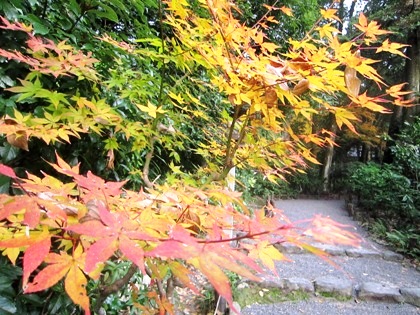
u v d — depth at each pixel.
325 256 0.44
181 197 0.75
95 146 1.48
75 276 0.44
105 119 1.05
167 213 0.70
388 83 7.59
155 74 1.75
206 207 0.74
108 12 1.20
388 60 7.69
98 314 0.94
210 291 2.58
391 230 4.48
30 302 1.13
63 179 1.33
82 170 1.50
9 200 0.50
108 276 1.50
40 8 1.26
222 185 1.16
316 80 0.86
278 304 2.71
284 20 3.25
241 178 4.00
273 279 2.96
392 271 3.39
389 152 6.90
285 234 0.45
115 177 1.69
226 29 0.93
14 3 1.07
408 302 2.78
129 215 0.60
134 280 1.80
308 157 1.30
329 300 2.81
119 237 0.41
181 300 2.54
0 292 1.00
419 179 4.75
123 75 1.38
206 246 0.41
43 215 0.50
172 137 1.59
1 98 1.05
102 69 1.41
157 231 0.53
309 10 3.39
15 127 0.82
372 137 8.78
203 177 1.61
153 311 1.10
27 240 0.45
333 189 9.96
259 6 3.11
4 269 1.01
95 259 0.37
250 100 0.94
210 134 1.75
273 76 0.86
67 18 1.29
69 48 1.06
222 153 1.54
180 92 1.39
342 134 9.76
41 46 0.98
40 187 0.61
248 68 0.91
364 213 5.77
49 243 0.44
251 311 2.58
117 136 1.56
